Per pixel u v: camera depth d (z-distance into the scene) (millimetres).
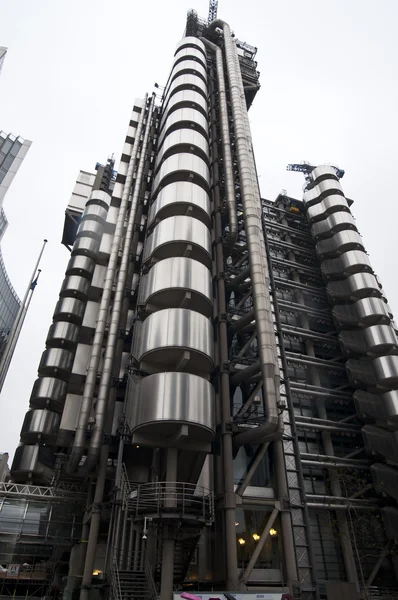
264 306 29891
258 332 28984
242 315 36344
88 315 37875
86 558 24641
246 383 31578
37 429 34812
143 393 25891
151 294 30234
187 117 43719
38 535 30172
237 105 45375
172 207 36312
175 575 26281
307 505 30172
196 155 41781
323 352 44469
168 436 25578
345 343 42062
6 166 61750
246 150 40531
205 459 27688
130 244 36281
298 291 47781
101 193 49844
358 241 48844
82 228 46875
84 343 37281
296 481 30875
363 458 37406
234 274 37594
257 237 33906
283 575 25422
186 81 48906
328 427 36625
